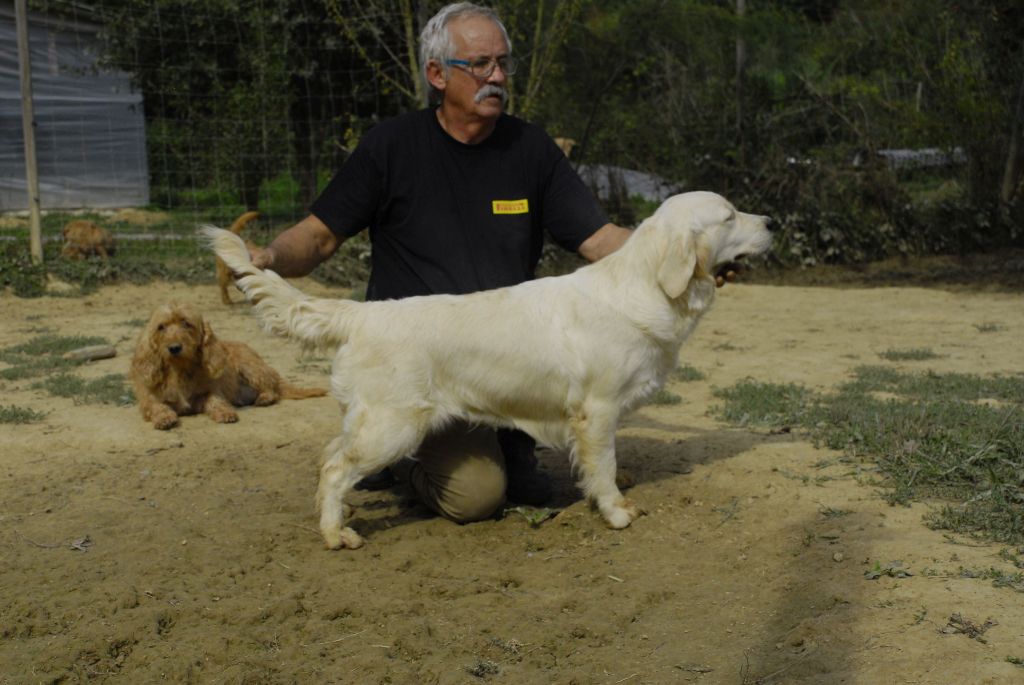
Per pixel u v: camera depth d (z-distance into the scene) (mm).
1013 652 3123
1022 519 4332
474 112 4625
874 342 9695
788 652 3289
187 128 19234
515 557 4352
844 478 5168
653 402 7117
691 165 15359
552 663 3350
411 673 3309
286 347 9430
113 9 17984
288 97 17172
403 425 4316
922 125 16297
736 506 4824
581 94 15000
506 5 13234
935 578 3752
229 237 4324
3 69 20109
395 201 4777
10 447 6039
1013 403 6785
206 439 6355
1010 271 14438
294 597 3889
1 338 9797
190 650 3455
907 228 15852
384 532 4703
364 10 14594
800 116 16328
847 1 16703
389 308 4391
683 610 3717
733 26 14836
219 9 17062
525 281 4941
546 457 5977
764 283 14352
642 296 4391
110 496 5215
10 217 18766
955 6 16438
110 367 8508
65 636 3557
